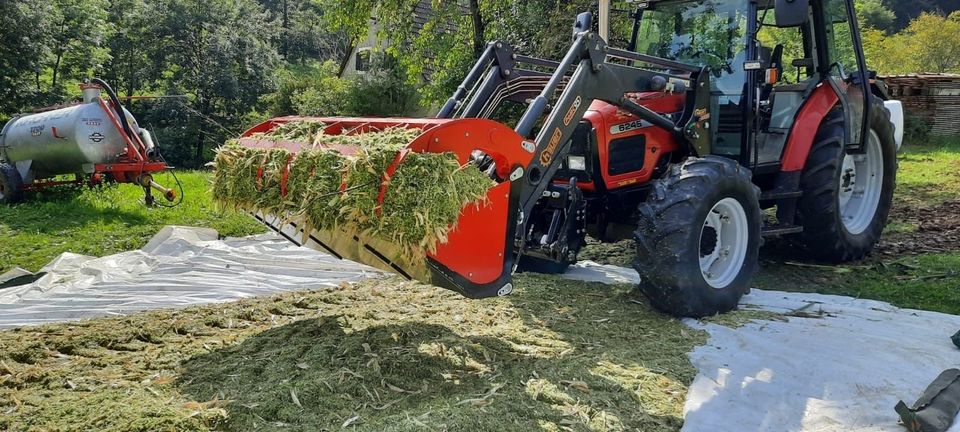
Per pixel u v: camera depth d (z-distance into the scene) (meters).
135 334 3.55
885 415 2.55
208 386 2.80
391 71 16.80
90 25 22.28
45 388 2.84
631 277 4.75
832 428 2.49
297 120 3.87
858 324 3.61
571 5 10.44
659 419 2.56
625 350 3.25
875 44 27.55
